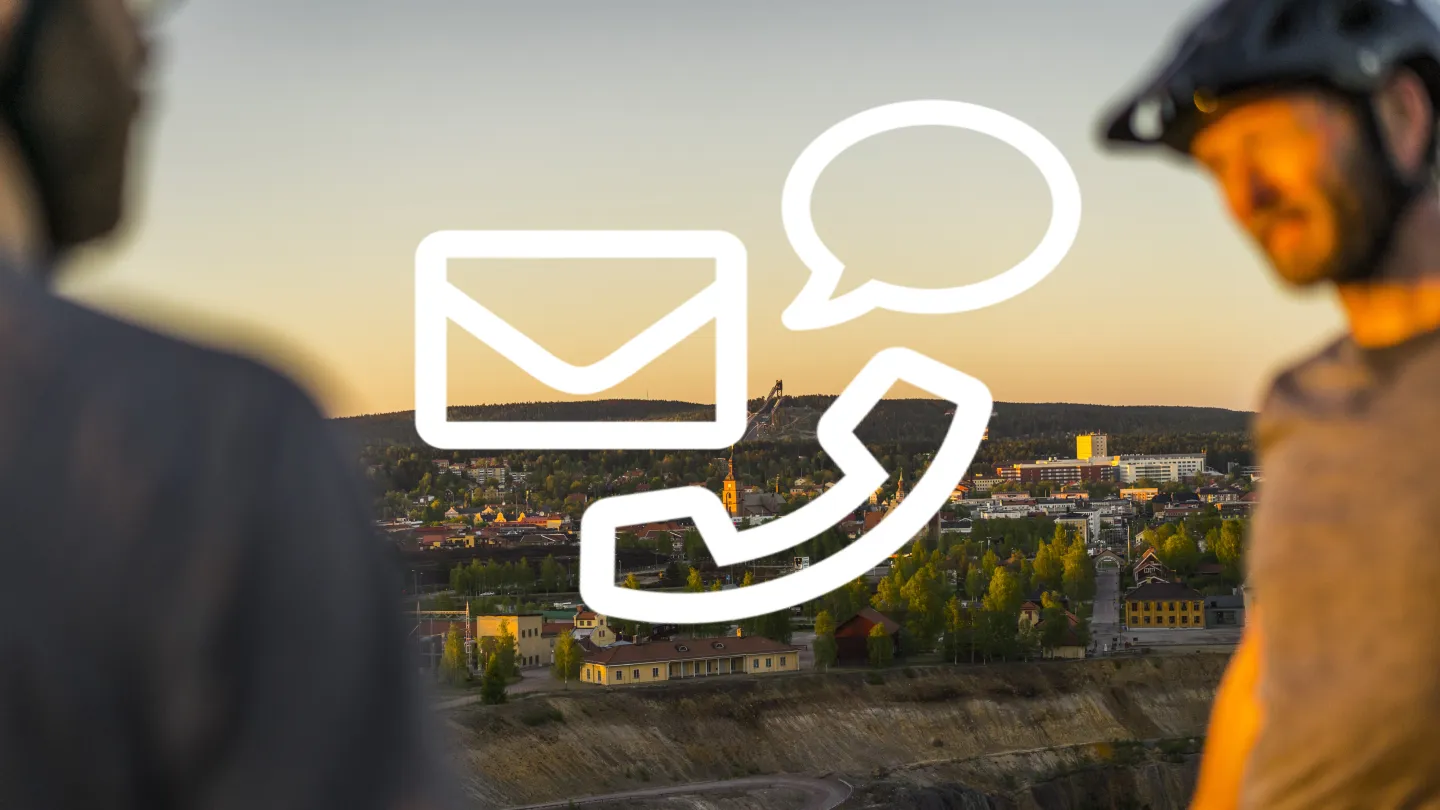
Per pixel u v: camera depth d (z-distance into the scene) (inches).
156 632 124.5
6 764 120.9
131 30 148.9
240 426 128.9
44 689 121.6
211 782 126.0
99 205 147.3
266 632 126.4
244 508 126.8
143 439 125.7
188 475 126.1
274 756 125.5
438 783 134.3
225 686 125.3
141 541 124.3
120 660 124.5
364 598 131.5
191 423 127.9
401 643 135.3
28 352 126.7
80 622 123.0
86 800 123.7
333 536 130.3
